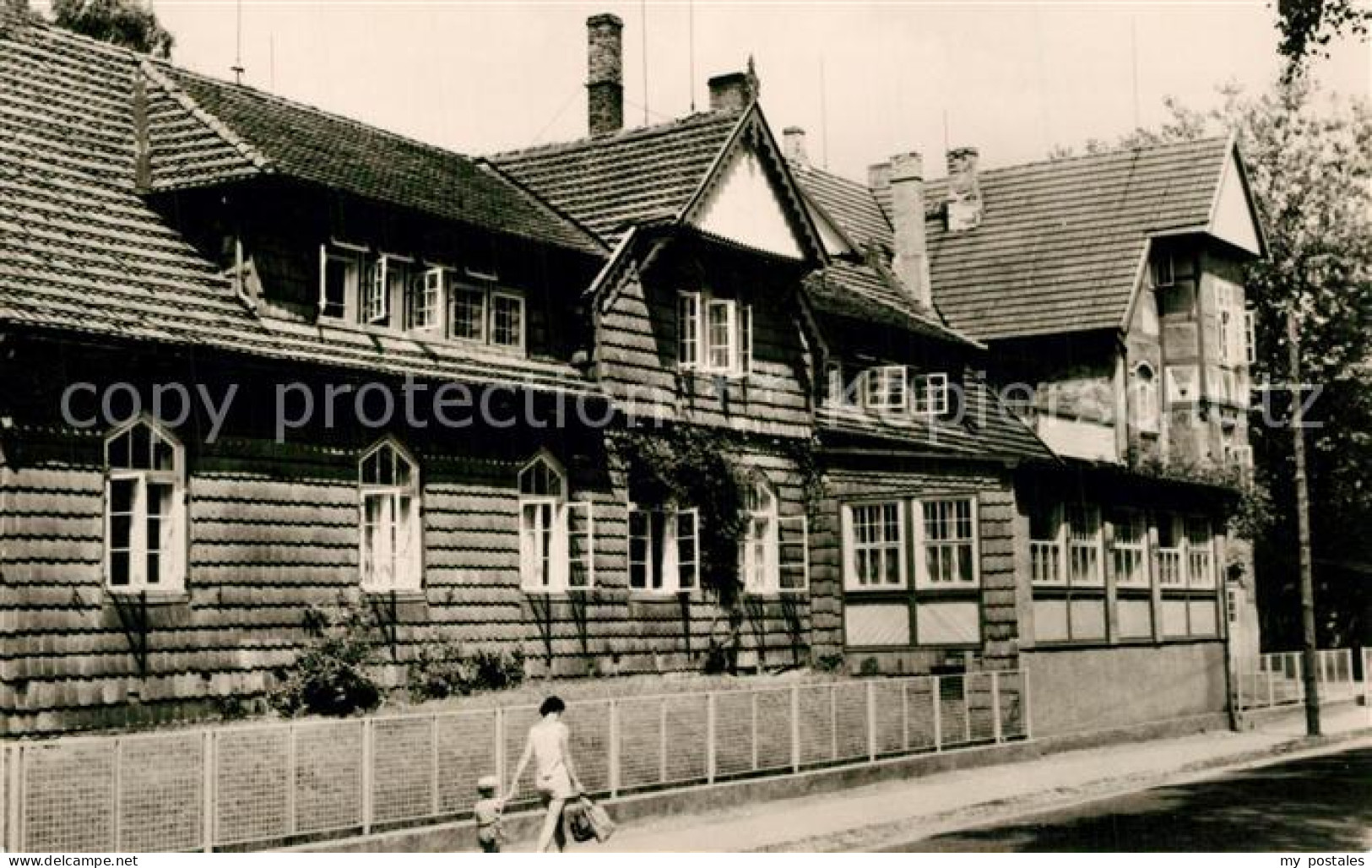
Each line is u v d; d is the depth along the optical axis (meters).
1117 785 23.92
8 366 17.95
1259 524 44.19
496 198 27.14
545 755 14.95
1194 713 34.44
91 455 18.73
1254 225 46.69
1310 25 21.48
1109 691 30.91
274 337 21.02
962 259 44.97
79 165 21.47
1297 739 32.44
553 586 25.36
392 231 23.38
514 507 24.69
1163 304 44.09
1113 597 31.67
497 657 23.91
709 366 28.61
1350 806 20.77
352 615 21.69
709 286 28.94
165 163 21.86
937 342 36.97
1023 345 42.59
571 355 26.58
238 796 14.79
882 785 23.08
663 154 29.03
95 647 18.55
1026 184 46.31
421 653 22.77
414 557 22.92
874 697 23.69
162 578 19.61
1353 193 52.16
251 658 20.34
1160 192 44.03
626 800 18.73
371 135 27.67
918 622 29.28
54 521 18.28
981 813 20.53
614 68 32.41
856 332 34.03
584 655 25.66
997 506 28.55
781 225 30.25
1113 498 32.03
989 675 26.67
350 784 15.82
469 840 16.58
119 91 23.66
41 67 22.88
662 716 19.69
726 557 28.55
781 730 21.67
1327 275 51.38
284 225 21.78
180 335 19.41
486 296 24.98
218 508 20.16
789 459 30.44
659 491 27.89
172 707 19.34
